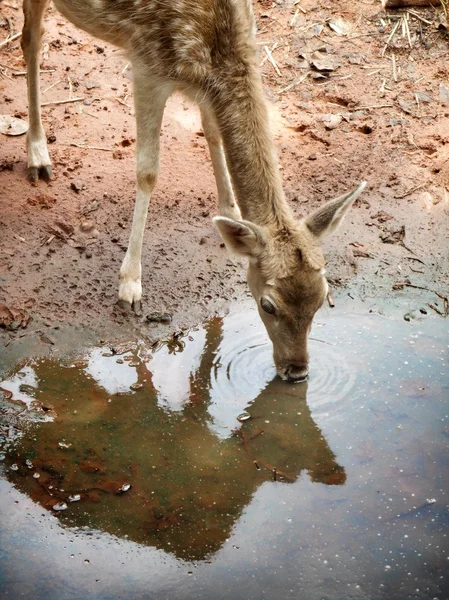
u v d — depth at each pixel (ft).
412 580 4.51
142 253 6.51
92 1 5.74
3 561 4.49
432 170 7.37
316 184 7.18
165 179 7.17
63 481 4.93
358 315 6.19
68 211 6.76
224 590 4.42
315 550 4.65
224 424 5.35
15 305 6.01
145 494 4.90
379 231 6.85
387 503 4.91
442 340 6.00
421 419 5.43
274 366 5.71
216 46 5.47
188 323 6.05
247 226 4.99
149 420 5.34
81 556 4.55
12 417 5.28
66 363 5.69
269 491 4.96
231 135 5.46
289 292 5.08
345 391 5.58
